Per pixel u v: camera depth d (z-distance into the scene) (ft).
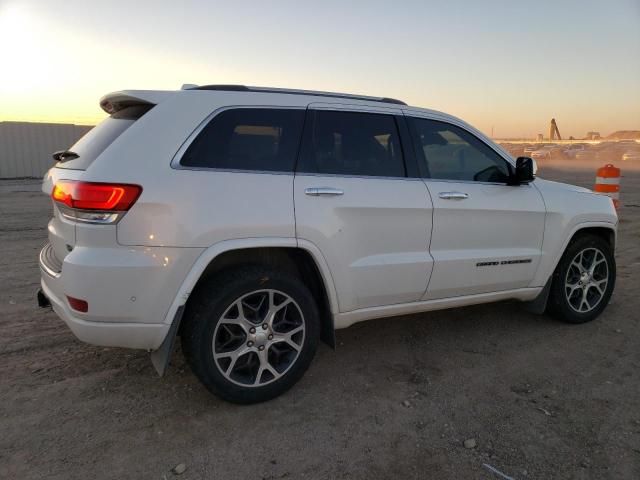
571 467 8.52
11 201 42.88
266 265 10.28
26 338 13.35
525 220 13.34
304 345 10.68
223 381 9.89
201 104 10.05
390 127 11.96
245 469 8.43
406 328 14.65
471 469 8.48
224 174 9.77
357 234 10.97
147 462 8.54
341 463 8.61
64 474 8.18
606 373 11.89
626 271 20.75
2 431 9.29
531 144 207.10
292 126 10.76
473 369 12.11
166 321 9.29
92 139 10.36
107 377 11.40
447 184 12.29
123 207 8.84
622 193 50.72
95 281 8.83
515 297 13.88
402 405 10.47
